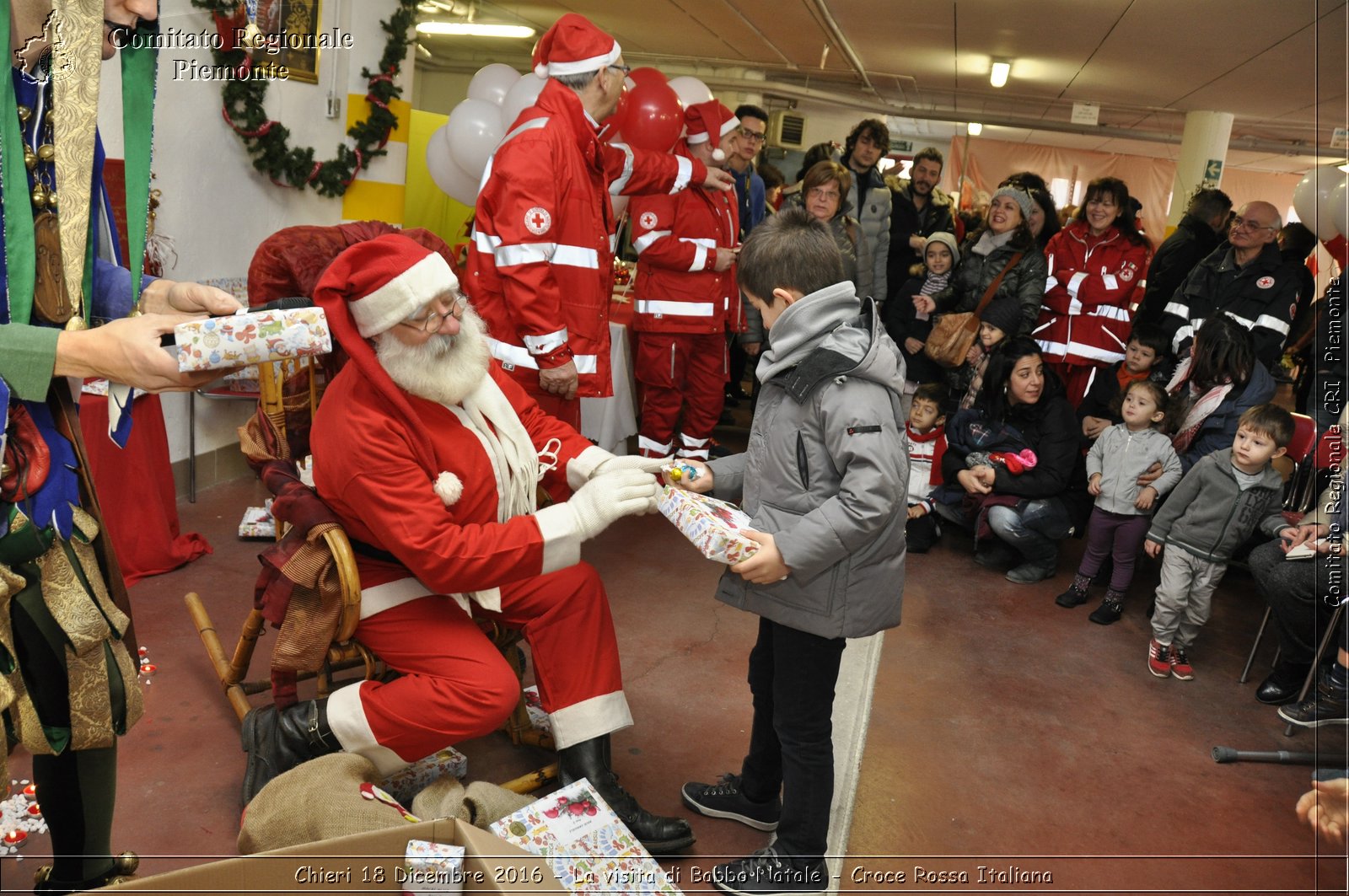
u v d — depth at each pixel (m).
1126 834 2.32
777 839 1.99
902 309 5.15
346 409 1.86
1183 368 3.90
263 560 2.02
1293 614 2.89
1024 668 3.22
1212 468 3.10
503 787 2.04
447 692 1.94
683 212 4.21
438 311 1.82
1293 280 3.98
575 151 2.98
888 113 14.81
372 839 1.44
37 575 1.41
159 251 3.47
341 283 1.75
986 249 4.76
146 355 1.32
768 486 1.92
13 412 1.36
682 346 4.37
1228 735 2.86
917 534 4.33
